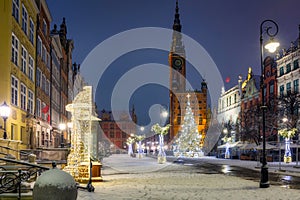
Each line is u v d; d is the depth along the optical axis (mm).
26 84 31922
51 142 46781
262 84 18609
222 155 68750
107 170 29625
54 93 51656
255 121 57156
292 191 15641
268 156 51594
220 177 23297
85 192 14711
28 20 33250
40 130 38469
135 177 22719
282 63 62344
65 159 27578
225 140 68625
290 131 43875
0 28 25203
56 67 54125
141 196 13625
